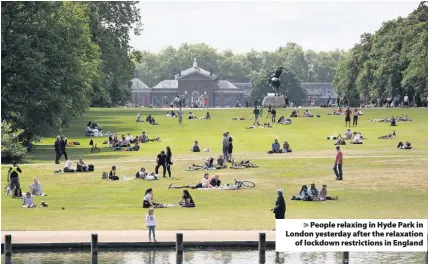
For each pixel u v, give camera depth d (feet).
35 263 249.96
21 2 540.11
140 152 533.96
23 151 484.33
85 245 264.72
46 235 278.26
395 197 362.33
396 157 476.13
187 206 341.82
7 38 524.11
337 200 355.15
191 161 472.03
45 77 533.14
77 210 334.24
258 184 397.19
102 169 445.78
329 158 475.72
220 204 347.97
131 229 291.38
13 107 518.37
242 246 267.18
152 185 397.39
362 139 585.22
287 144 513.86
